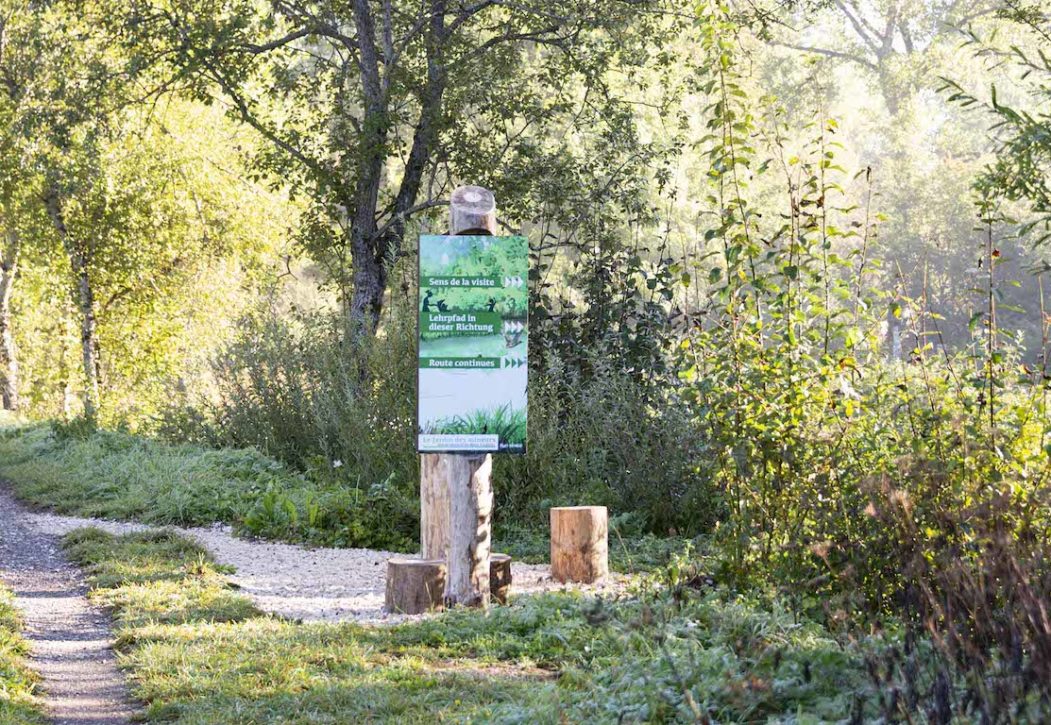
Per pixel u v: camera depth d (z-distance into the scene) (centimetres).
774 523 808
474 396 885
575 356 1603
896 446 774
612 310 1641
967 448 700
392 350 1577
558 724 566
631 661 653
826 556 702
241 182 3212
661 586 854
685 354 935
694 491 1299
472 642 784
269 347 1903
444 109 2067
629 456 1374
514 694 654
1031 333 3981
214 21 2092
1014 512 674
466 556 911
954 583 556
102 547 1197
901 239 4744
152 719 652
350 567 1166
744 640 644
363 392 1620
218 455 1697
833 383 820
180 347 3319
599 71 2138
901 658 506
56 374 3916
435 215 2077
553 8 2048
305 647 773
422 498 1084
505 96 2081
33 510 1553
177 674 729
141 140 2634
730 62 862
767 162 848
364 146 2031
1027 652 474
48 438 2188
